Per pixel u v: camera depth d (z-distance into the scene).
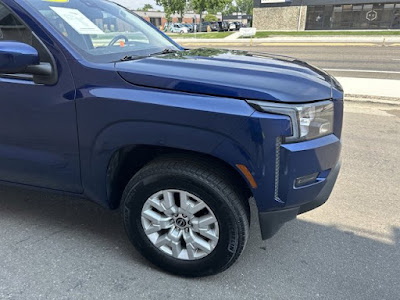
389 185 3.68
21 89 2.27
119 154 2.26
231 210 2.07
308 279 2.39
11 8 2.27
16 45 2.05
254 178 1.99
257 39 24.56
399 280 2.38
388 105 6.66
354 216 3.14
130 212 2.31
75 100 2.17
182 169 2.08
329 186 2.25
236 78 2.04
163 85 2.03
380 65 11.84
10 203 3.26
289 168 1.97
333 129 2.22
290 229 2.95
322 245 2.75
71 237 2.79
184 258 2.31
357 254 2.64
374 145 4.75
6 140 2.45
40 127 2.31
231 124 1.91
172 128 2.01
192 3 38.12
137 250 2.44
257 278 2.40
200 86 1.98
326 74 2.58
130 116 2.06
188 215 2.19
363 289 2.30
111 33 2.71
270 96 1.92
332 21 30.16
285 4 31.17
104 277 2.38
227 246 2.16
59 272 2.41
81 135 2.22
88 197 2.44
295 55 15.25
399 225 3.01
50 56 2.19
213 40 25.33
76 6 2.67
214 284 2.34
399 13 27.81
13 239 2.75
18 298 2.19
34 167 2.45
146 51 2.78
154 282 2.34
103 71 2.13
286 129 1.91
